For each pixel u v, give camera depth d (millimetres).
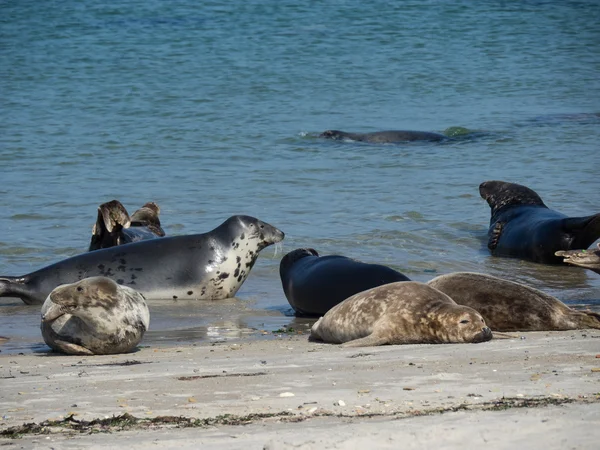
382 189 63594
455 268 46250
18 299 40625
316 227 52812
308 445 15016
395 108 100188
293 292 36625
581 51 135500
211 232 41219
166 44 131500
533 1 174500
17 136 81062
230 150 77438
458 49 135000
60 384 22234
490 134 85688
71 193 61031
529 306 30297
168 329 34062
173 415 18594
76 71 114000
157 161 72688
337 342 30266
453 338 27797
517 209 53312
